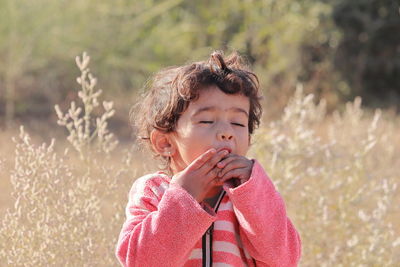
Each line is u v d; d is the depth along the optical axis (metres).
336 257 8.15
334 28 28.39
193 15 29.78
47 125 20.25
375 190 8.50
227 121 4.71
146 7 27.20
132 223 4.76
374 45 29.20
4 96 22.61
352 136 9.60
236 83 4.71
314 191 8.33
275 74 27.72
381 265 7.93
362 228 8.30
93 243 6.66
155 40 26.95
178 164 4.90
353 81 28.59
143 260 4.51
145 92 5.80
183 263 4.58
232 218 4.80
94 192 6.86
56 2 24.14
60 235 6.43
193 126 4.69
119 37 25.48
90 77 7.18
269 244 4.62
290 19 28.28
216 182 4.66
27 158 6.55
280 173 8.20
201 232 4.47
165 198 4.53
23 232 6.29
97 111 22.22
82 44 24.55
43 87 23.11
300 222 8.26
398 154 13.15
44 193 6.39
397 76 30.06
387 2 29.11
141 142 5.77
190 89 4.68
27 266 6.27
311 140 8.59
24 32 23.06
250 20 28.98
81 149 7.11
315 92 27.89
